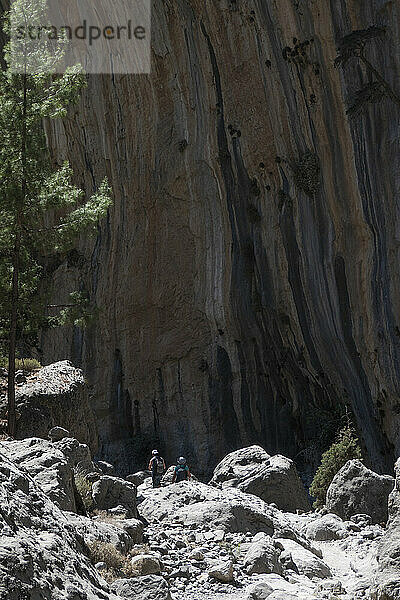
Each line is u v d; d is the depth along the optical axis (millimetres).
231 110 28359
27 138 15273
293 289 26812
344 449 15867
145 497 10164
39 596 3859
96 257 33656
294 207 26578
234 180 28703
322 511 12141
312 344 26328
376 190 23734
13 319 15375
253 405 28609
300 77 25734
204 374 29984
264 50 26812
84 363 33188
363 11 24047
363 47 23609
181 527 8570
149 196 31812
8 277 15930
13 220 15383
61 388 15438
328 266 25438
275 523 8812
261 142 27484
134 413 31734
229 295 28984
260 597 6012
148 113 31562
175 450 30234
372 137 23844
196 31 28953
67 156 34594
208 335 30141
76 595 4105
